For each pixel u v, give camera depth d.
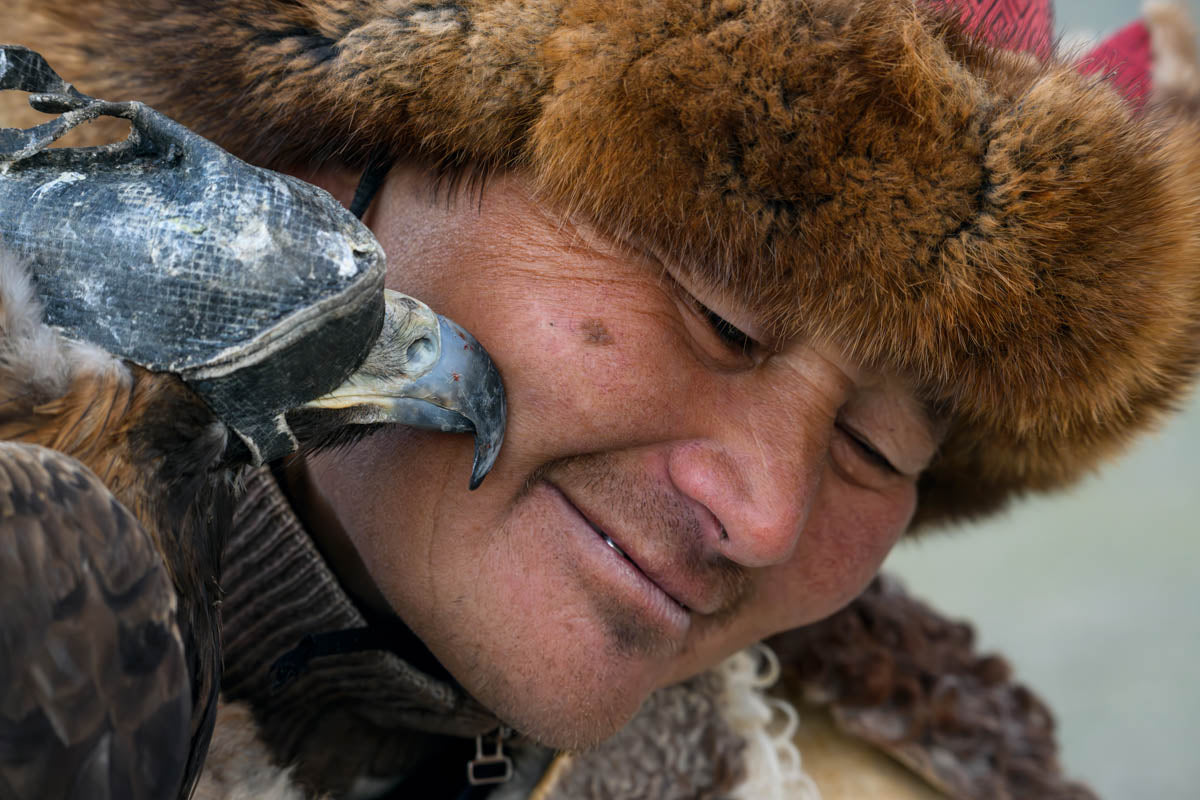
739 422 1.42
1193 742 5.63
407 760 1.75
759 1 1.21
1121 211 1.29
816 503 1.64
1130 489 7.94
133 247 1.05
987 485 1.95
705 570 1.48
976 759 2.05
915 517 2.12
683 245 1.31
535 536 1.42
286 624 1.56
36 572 0.97
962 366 1.39
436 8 1.30
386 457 1.41
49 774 0.97
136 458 1.10
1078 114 1.27
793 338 1.42
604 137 1.25
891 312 1.32
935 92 1.22
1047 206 1.27
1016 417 1.47
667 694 1.86
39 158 1.09
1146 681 6.07
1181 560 7.11
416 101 1.32
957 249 1.28
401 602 1.47
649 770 1.82
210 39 1.39
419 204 1.40
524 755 1.80
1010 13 1.50
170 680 1.05
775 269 1.31
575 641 1.44
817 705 2.14
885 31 1.21
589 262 1.35
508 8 1.27
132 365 1.07
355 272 1.08
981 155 1.26
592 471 1.41
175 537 1.16
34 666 0.96
